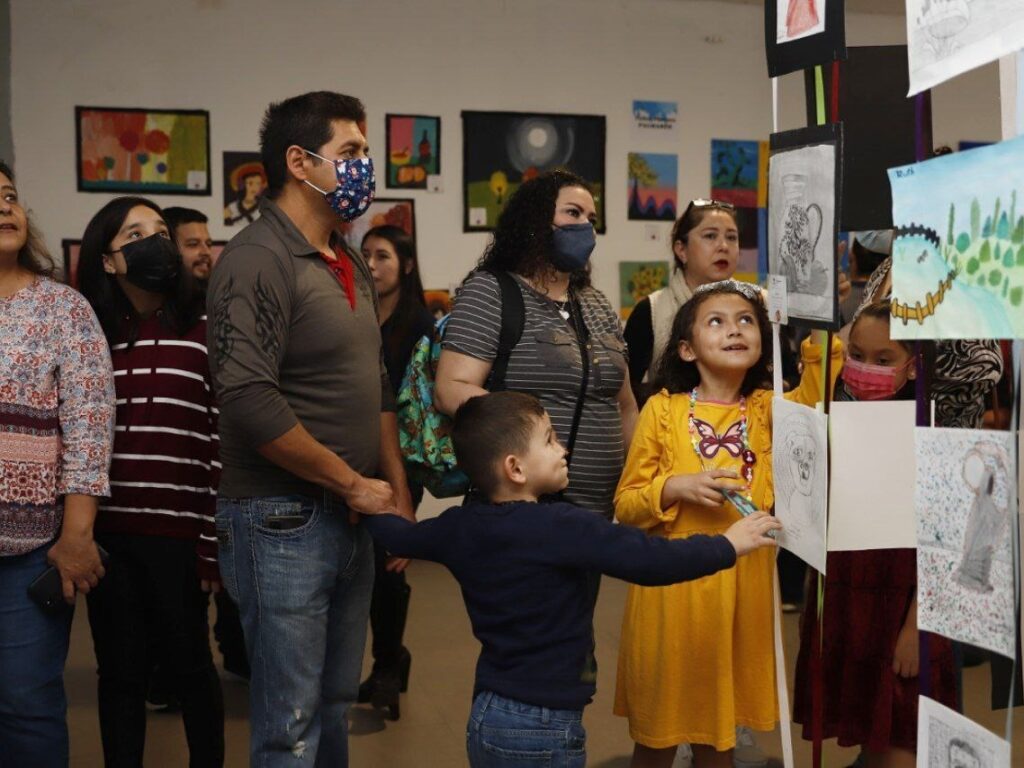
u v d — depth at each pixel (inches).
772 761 121.3
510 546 76.0
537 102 237.9
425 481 109.0
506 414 78.7
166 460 98.8
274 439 78.1
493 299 97.0
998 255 47.3
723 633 89.7
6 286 93.2
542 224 98.0
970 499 51.4
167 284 99.4
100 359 94.6
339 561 86.4
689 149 247.6
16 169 211.0
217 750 103.7
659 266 247.1
